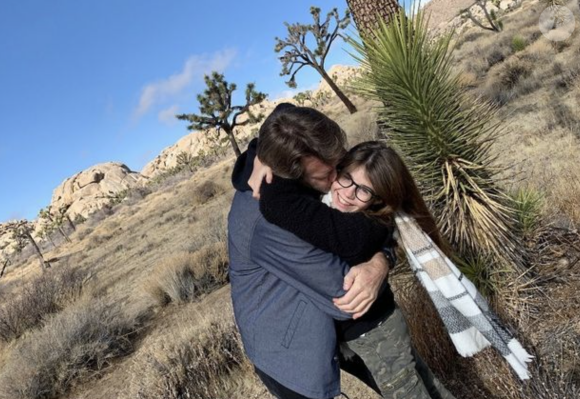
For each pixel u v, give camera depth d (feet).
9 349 29.50
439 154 11.27
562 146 22.33
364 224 5.55
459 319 7.39
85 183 363.15
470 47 80.84
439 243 7.34
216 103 75.31
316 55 85.51
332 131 5.45
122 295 36.17
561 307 10.19
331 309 5.61
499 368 8.93
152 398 13.85
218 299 24.72
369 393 10.53
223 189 90.12
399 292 11.27
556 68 38.37
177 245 52.85
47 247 165.37
